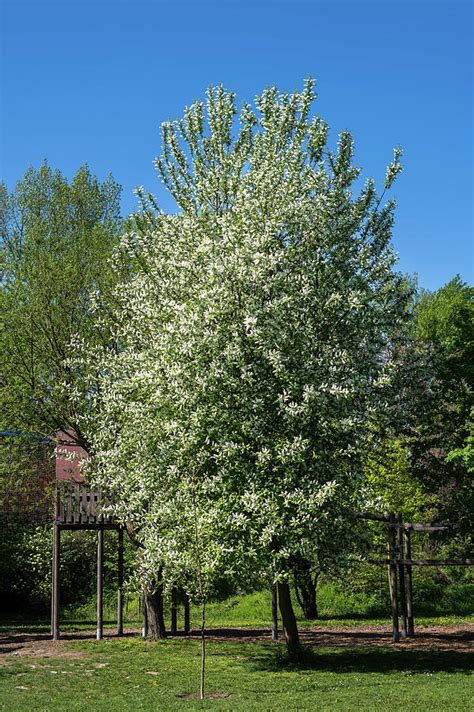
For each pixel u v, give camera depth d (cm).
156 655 1680
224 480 1410
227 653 1700
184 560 1394
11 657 1686
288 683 1334
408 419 1841
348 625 2284
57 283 2116
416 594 2647
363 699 1181
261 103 1961
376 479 2338
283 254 1523
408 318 1981
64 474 2883
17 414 2070
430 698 1177
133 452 1659
